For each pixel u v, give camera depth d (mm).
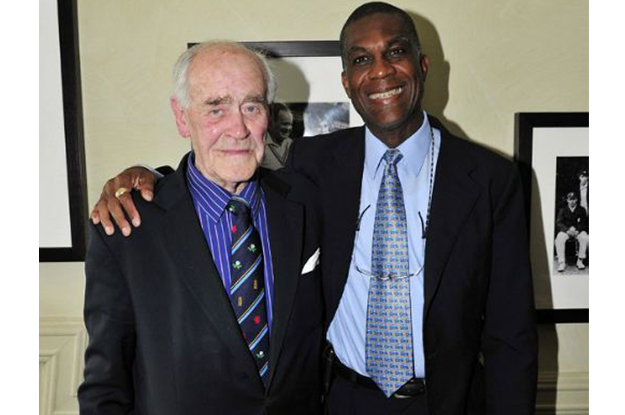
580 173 2043
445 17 2033
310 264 1452
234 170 1277
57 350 2074
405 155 1585
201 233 1315
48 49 1966
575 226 2062
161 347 1292
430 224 1529
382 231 1561
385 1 2027
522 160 2029
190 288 1288
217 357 1283
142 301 1300
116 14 2010
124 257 1312
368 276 1573
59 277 2080
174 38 2021
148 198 1355
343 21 2029
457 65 2051
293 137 2000
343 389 1623
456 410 1561
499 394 1596
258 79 1284
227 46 1299
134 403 1372
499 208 1580
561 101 2066
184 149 2064
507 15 2037
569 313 2086
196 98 1272
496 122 2070
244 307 1303
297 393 1360
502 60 2051
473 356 1589
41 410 2064
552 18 2041
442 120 2068
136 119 2045
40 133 1994
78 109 2000
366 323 1565
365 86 1550
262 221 1396
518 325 1587
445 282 1525
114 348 1309
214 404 1285
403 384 1547
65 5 1941
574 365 2145
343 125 1998
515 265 1592
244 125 1266
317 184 1641
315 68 1984
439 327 1521
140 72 2029
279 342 1304
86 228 2047
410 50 1550
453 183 1558
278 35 2025
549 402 2146
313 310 1434
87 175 2053
